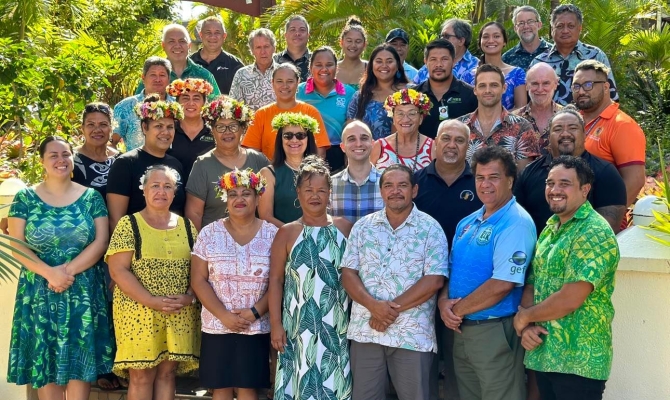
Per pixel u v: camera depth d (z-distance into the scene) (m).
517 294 4.71
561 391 4.38
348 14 12.97
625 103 11.89
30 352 5.23
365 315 4.88
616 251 4.27
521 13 7.74
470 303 4.64
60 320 5.19
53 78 8.59
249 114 5.62
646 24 16.61
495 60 7.30
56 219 5.27
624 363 4.93
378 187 5.44
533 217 5.08
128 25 13.74
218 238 5.10
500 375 4.68
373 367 4.89
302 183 5.00
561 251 4.34
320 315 4.92
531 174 5.13
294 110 6.36
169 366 5.27
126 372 5.40
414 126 5.73
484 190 4.68
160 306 5.05
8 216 5.34
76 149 6.09
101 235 5.38
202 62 8.27
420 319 4.82
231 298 5.04
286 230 5.07
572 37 6.89
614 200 4.92
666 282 4.81
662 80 12.43
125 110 6.78
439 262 4.81
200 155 5.94
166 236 5.18
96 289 5.37
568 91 6.96
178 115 5.59
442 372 5.59
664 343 4.84
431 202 5.25
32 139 9.40
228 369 5.04
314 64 6.79
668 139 10.55
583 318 4.31
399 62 6.66
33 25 11.02
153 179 5.15
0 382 5.93
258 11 13.70
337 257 5.00
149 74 6.74
